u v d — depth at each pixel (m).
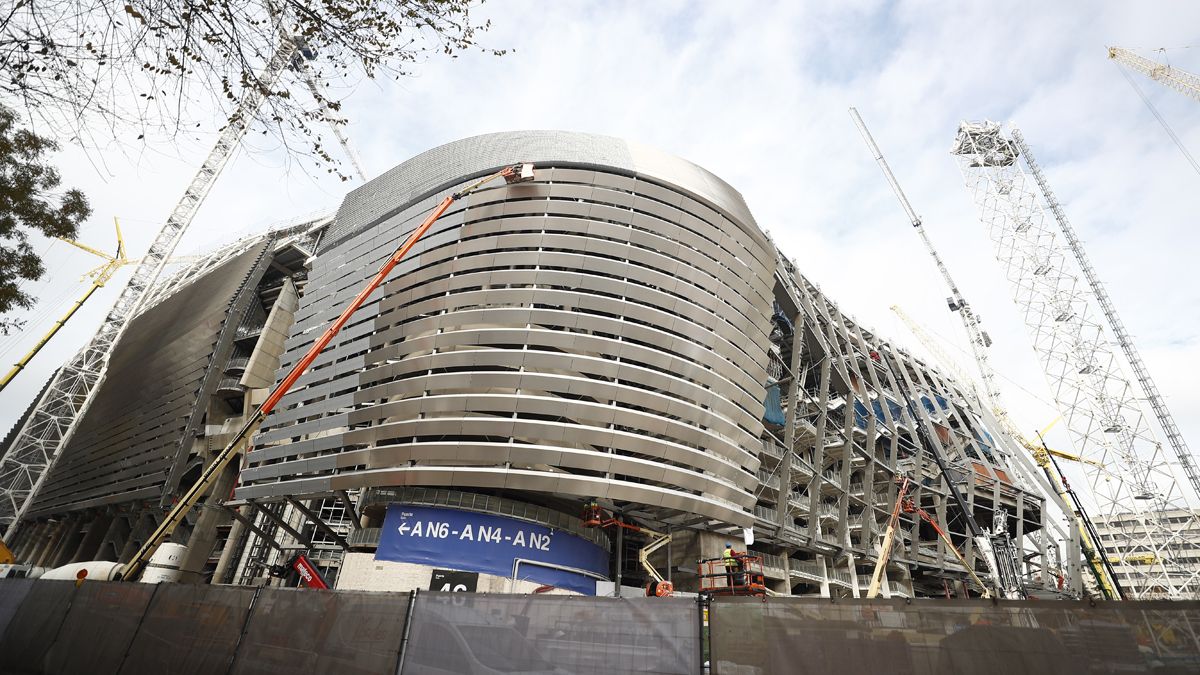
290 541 59.44
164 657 12.04
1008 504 78.62
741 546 48.75
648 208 46.78
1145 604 6.62
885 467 68.88
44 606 16.12
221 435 65.38
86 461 77.25
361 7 8.84
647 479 40.34
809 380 71.31
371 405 42.34
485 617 9.62
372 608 10.48
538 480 37.59
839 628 7.83
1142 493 59.97
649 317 43.03
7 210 16.25
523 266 43.69
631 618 8.88
